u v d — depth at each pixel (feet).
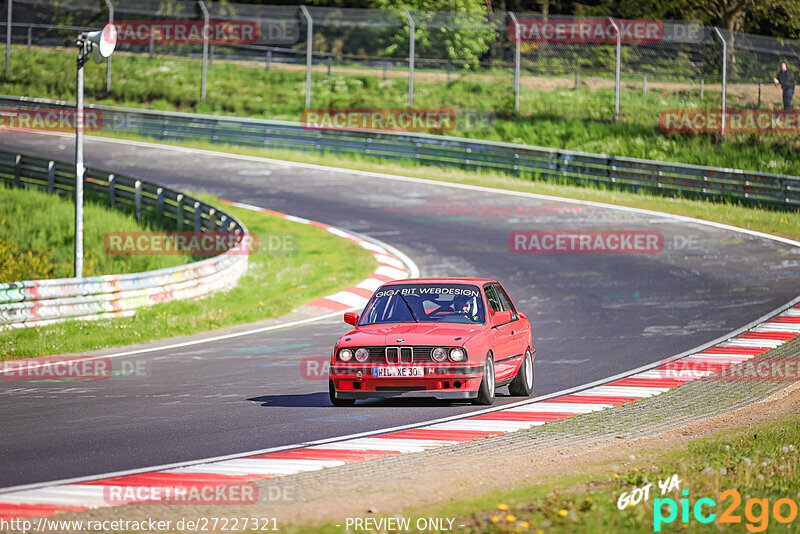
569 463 95.25
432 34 635.25
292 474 91.04
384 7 631.15
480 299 136.05
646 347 183.62
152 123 540.52
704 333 197.57
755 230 329.93
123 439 109.09
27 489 85.87
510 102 533.96
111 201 378.12
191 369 165.07
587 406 131.34
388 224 350.64
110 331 202.18
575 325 209.97
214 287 254.27
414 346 124.16
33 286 205.16
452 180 431.02
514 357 138.00
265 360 174.50
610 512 74.33
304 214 369.71
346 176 442.91
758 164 434.30
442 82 593.42
